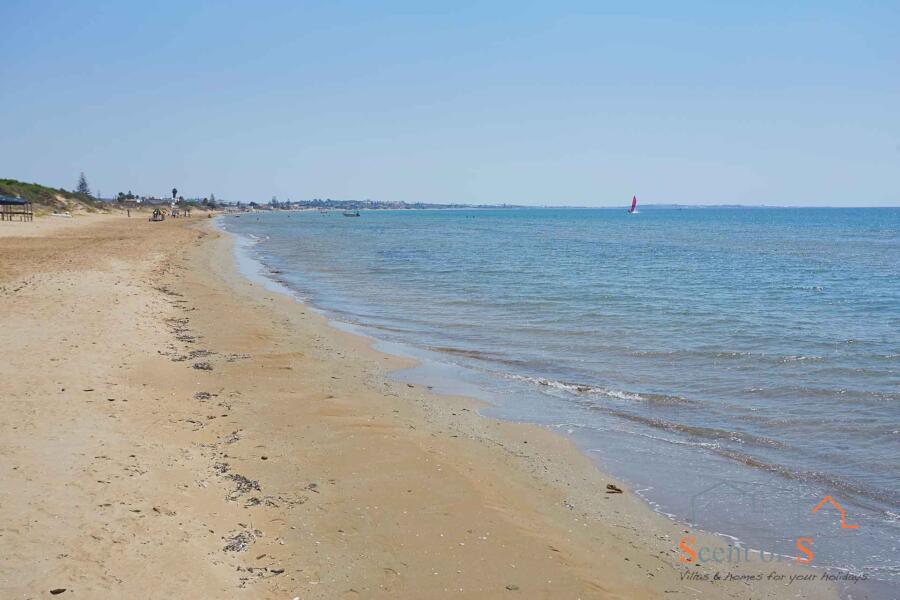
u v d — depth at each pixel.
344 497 8.45
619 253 55.81
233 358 15.83
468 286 32.91
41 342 14.86
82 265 31.66
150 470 8.53
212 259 46.00
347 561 6.86
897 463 10.23
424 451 10.37
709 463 10.40
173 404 11.67
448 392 14.31
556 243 70.69
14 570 5.86
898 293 30.44
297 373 14.98
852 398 13.56
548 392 14.38
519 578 6.82
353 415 12.05
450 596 6.36
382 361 17.00
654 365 16.67
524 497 9.01
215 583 6.13
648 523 8.40
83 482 7.86
